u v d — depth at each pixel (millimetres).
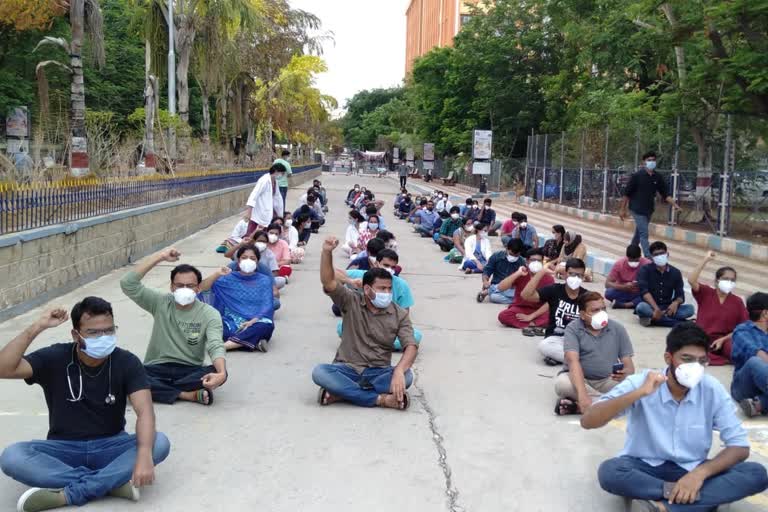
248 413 6281
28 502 4340
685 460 4422
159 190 16875
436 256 17547
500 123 44250
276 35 39125
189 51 26359
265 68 39781
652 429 4453
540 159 34156
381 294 6391
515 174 41719
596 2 25797
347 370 6504
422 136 60688
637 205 14062
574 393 6430
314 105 55656
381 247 9125
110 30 37031
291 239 14766
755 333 6680
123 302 10609
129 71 36688
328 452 5438
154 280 12523
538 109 42344
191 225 19891
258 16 29641
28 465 4363
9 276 9352
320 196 29266
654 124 22531
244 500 4613
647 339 9391
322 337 9156
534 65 42406
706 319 8352
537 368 8008
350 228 16078
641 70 25516
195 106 43844
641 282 10125
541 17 41344
